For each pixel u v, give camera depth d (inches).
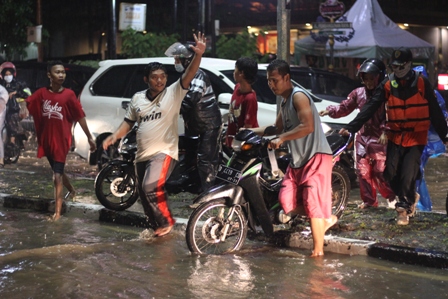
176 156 266.4
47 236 277.9
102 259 238.5
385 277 217.6
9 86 465.7
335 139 267.7
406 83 255.6
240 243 250.8
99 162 434.0
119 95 429.1
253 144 241.1
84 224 302.4
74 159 524.7
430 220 274.4
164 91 262.2
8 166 476.4
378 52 690.8
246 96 293.9
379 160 290.0
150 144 261.6
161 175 262.1
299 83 437.1
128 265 230.8
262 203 247.9
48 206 330.0
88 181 391.2
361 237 253.1
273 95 389.7
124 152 305.3
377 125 289.0
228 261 236.2
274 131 245.9
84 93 444.8
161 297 197.5
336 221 255.0
